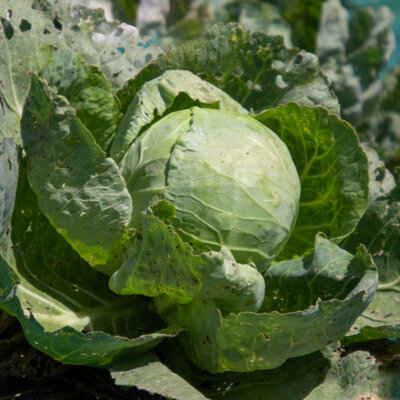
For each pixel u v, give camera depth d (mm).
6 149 1068
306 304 1121
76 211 1077
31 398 1125
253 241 1103
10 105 1143
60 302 1118
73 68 1142
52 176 1073
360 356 1093
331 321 1045
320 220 1206
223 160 1098
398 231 1211
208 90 1179
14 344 1160
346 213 1185
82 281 1157
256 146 1119
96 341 1035
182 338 1124
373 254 1212
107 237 1090
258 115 1200
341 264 1104
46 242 1145
